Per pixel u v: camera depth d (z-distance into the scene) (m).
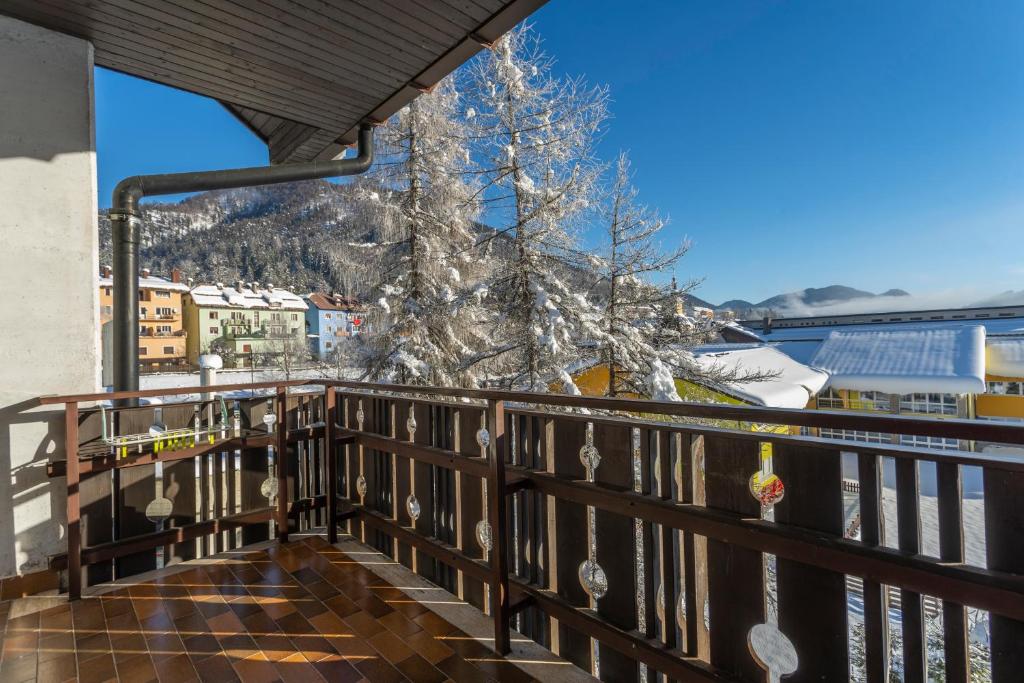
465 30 2.66
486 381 8.09
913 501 0.98
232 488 2.90
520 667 1.77
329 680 1.70
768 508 1.27
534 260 7.50
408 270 8.48
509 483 1.84
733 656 1.31
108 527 2.49
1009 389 13.95
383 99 3.41
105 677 1.73
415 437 2.52
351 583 2.43
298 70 3.04
